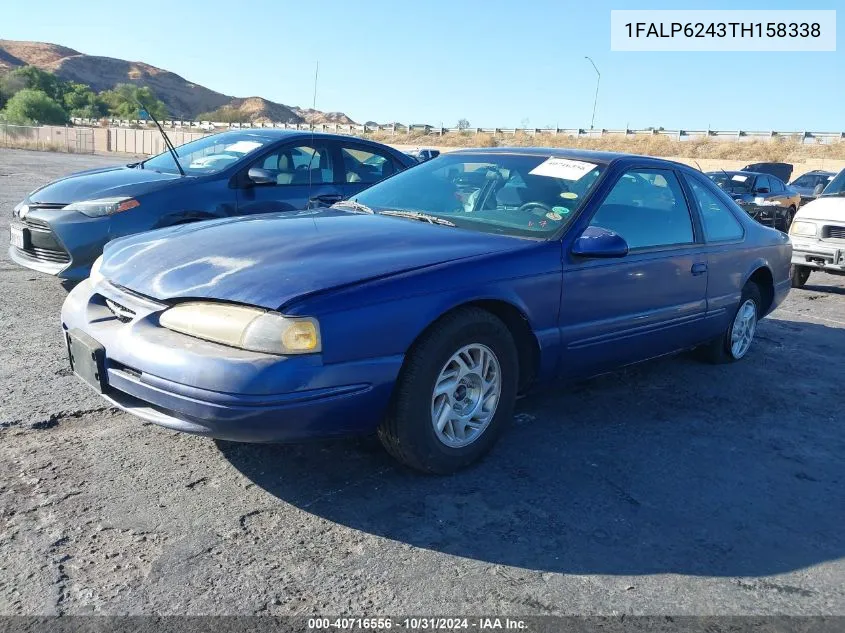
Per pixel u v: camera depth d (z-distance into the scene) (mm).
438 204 4270
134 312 3098
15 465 3244
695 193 4922
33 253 6094
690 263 4609
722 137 50906
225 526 2871
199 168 6648
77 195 5977
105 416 3828
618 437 4012
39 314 5734
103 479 3176
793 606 2588
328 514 3004
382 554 2746
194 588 2480
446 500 3174
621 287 4059
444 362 3205
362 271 3066
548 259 3652
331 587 2531
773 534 3084
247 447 3555
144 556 2641
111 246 3754
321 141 7211
